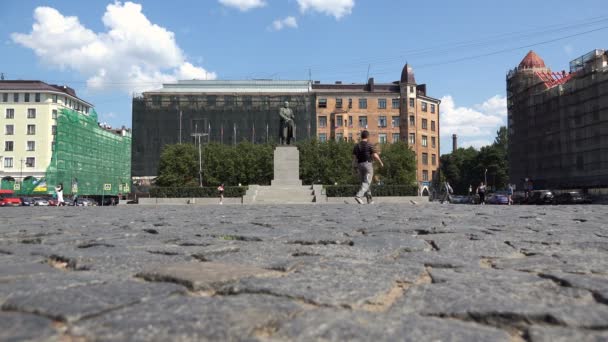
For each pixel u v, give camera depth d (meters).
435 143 108.06
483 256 4.55
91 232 7.17
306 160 74.38
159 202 40.03
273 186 35.62
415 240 5.75
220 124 95.75
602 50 59.47
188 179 75.44
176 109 94.88
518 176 73.31
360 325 2.23
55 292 2.77
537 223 8.60
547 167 65.19
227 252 4.78
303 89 101.50
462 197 79.50
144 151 93.88
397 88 103.88
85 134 95.44
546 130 65.50
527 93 71.06
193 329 2.12
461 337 2.08
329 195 36.78
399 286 3.18
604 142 53.75
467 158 121.06
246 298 2.68
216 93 96.06
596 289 2.97
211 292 2.95
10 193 84.44
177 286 2.97
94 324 2.17
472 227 7.55
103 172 104.00
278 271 3.63
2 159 96.94
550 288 3.05
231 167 73.62
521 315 2.39
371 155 18.44
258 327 2.19
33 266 3.87
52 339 1.98
